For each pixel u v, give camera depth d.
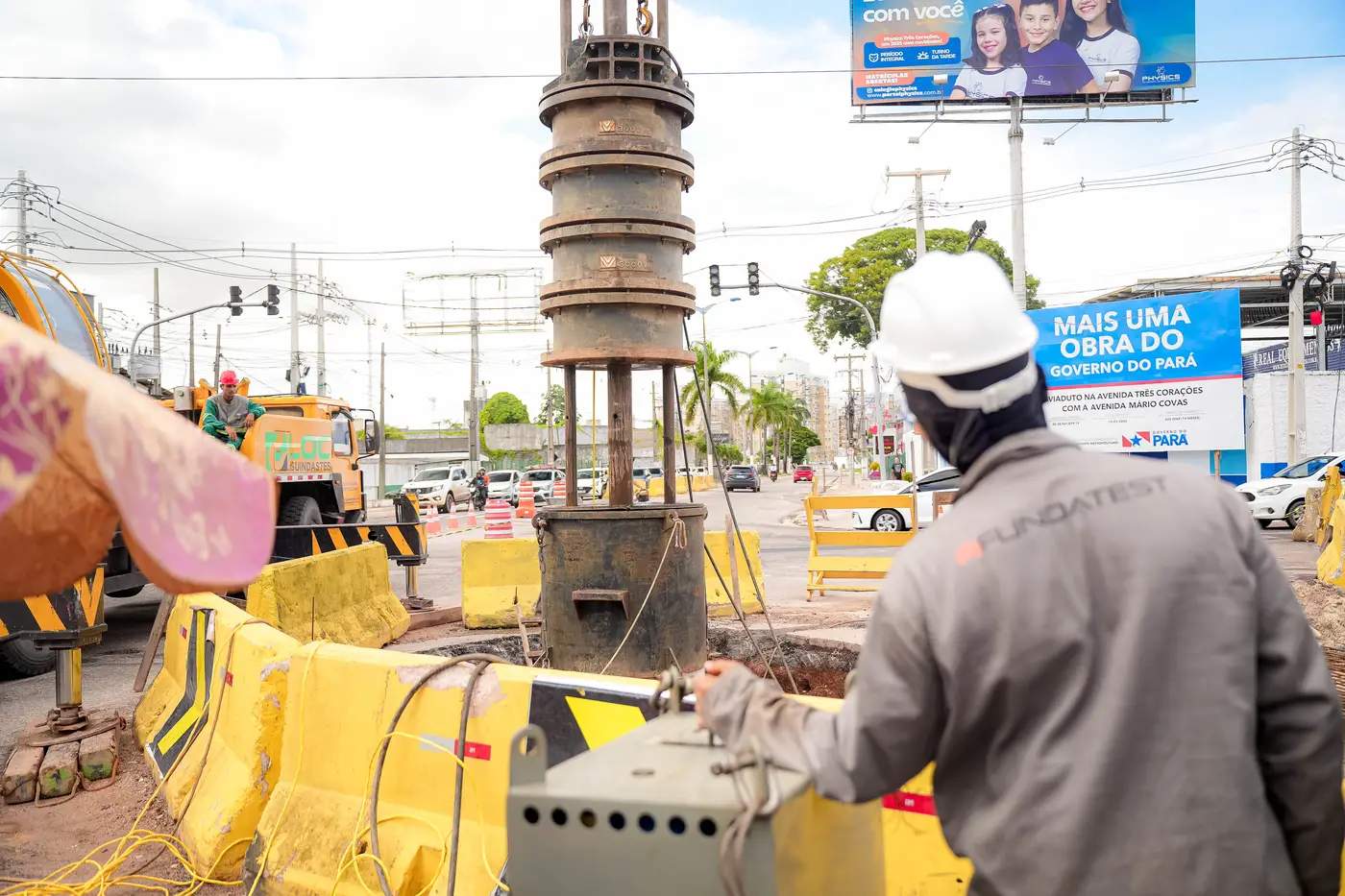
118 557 8.95
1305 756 1.37
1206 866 1.25
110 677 7.84
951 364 1.47
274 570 6.63
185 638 5.58
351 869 3.42
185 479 1.45
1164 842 1.26
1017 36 32.78
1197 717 1.28
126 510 1.36
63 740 5.25
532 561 9.55
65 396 1.37
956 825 1.43
